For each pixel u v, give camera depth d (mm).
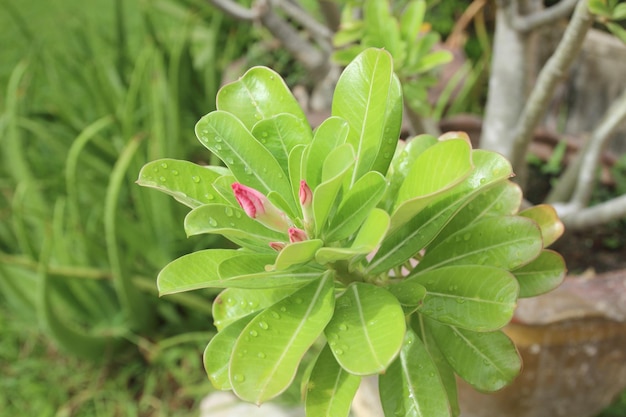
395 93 408
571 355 665
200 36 1484
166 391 1024
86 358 1030
